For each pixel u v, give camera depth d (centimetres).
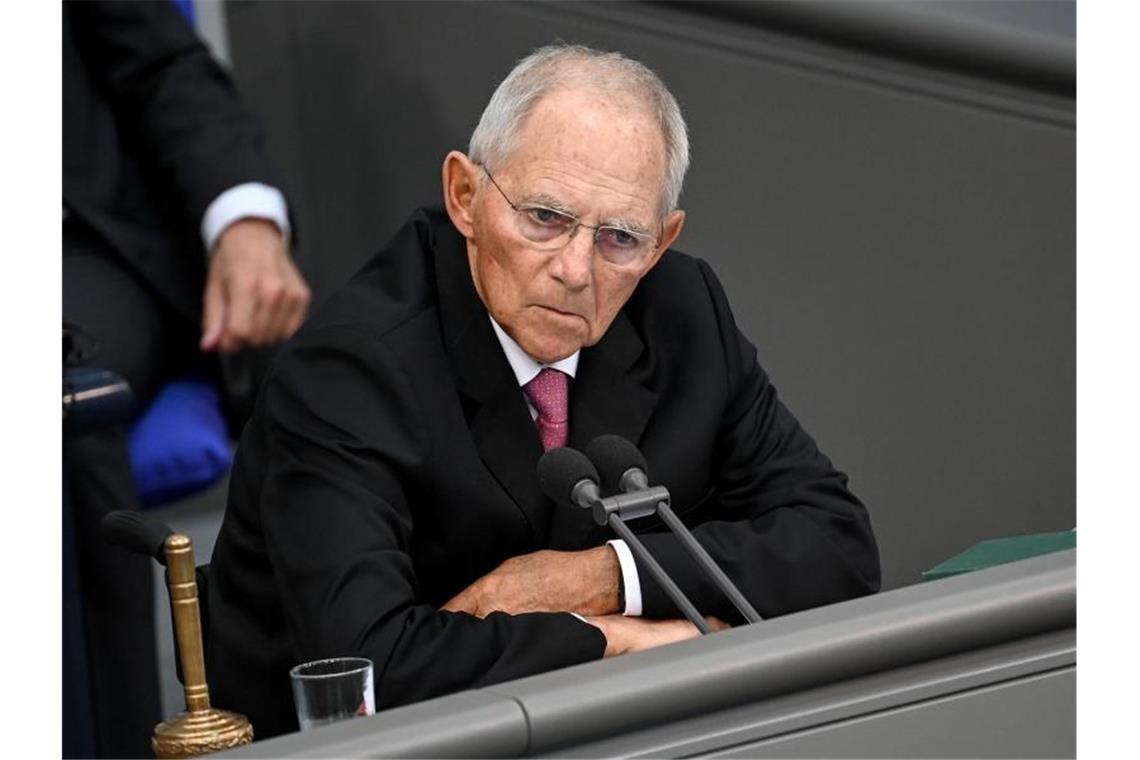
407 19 1269
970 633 457
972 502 1309
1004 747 466
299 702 571
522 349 809
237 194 1255
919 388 1301
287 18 1294
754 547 810
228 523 817
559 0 1237
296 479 755
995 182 1323
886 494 1286
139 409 1205
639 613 780
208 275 1253
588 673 425
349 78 1287
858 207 1288
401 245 824
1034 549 793
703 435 841
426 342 791
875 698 448
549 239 783
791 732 438
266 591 800
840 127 1281
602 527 812
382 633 710
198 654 654
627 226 788
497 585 773
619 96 788
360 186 1293
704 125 1245
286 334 1270
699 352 856
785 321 1264
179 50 1258
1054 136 1333
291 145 1301
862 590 834
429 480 775
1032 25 1318
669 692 421
